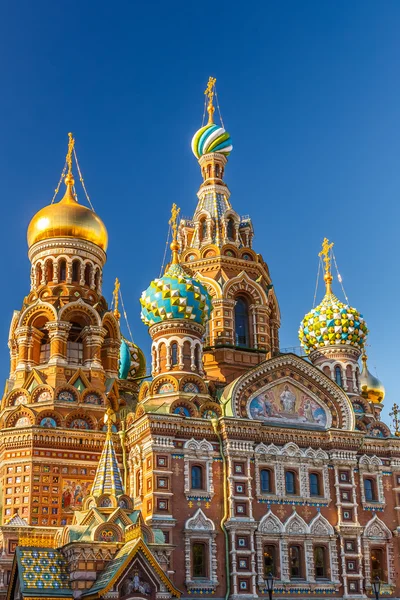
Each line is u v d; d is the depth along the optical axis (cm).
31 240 6719
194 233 7262
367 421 6291
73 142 7144
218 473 5494
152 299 6094
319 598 5444
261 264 7225
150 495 5262
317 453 5816
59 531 4941
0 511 5597
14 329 6538
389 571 5747
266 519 5491
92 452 5819
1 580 5141
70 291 6444
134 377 7775
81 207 6750
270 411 5825
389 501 5962
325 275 7094
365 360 7631
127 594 4256
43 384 6016
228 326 6744
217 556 5288
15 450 5694
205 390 5891
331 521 5688
